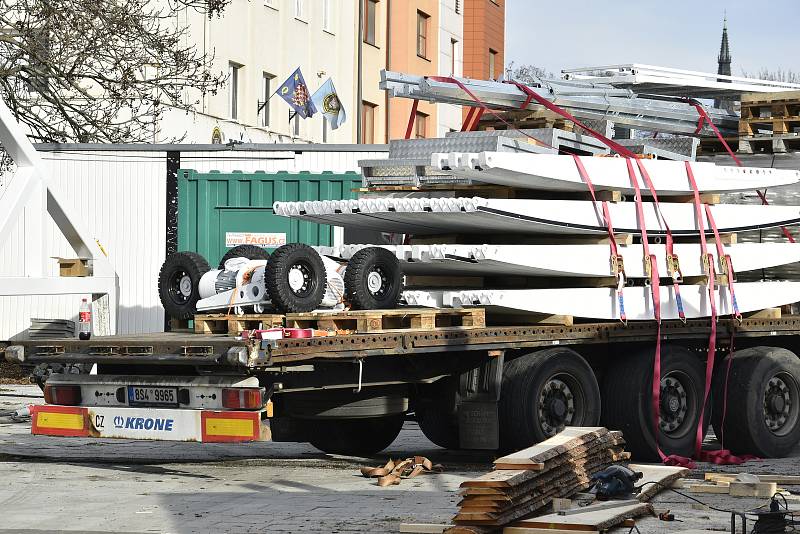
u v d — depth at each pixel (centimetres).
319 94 5797
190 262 1731
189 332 1728
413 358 1672
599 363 1912
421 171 1842
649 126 2294
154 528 1286
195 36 5038
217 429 1492
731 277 2044
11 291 2153
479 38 7550
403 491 1534
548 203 1802
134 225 3284
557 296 1812
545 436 1755
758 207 2133
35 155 2259
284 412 1603
